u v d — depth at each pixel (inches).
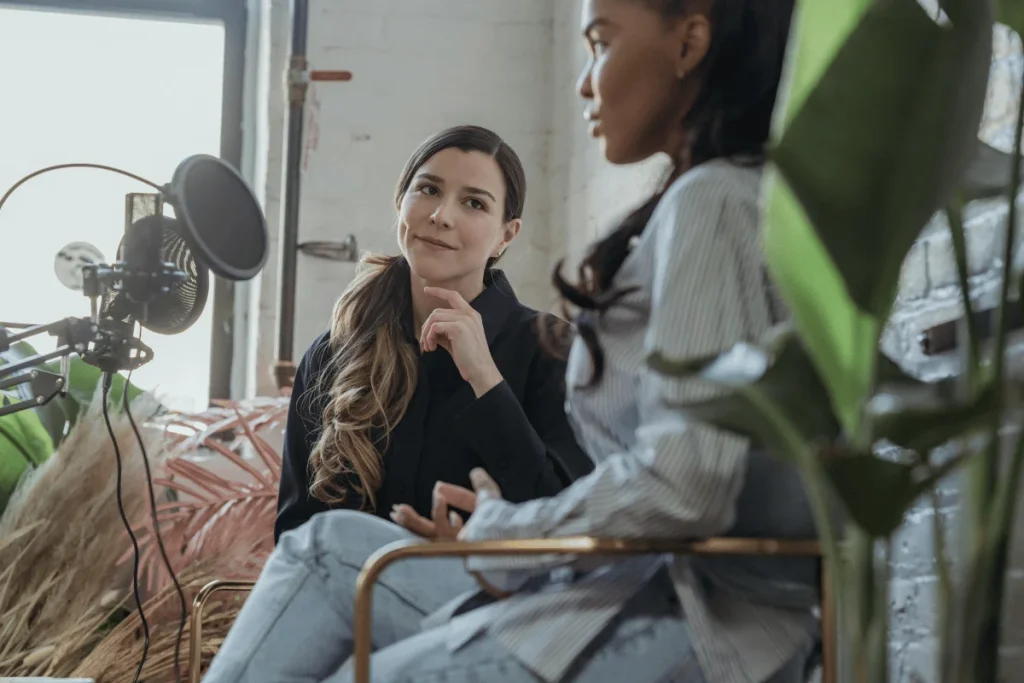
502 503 51.9
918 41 37.2
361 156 139.3
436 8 143.4
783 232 39.1
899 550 69.7
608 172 123.6
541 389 88.3
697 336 47.1
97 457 102.9
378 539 61.7
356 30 141.2
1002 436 56.9
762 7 53.7
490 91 143.3
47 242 140.9
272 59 139.3
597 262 55.2
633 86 54.7
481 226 88.3
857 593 39.8
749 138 53.4
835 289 38.9
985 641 42.6
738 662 49.5
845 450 37.2
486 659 51.1
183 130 145.3
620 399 53.1
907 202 37.0
